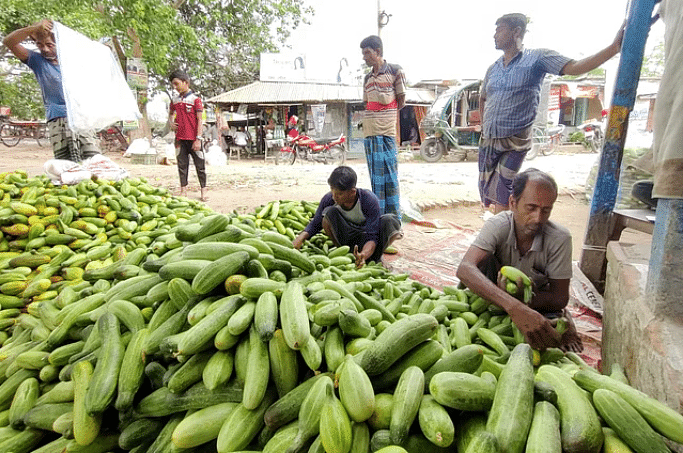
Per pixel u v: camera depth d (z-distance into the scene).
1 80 22.73
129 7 15.25
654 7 3.54
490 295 2.50
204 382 1.76
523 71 4.68
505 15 4.77
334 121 22.94
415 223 7.41
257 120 23.64
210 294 2.12
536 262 2.82
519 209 2.65
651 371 1.93
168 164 16.67
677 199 1.93
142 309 2.26
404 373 1.70
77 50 6.40
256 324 1.86
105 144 21.14
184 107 8.29
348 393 1.58
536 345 2.26
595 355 3.29
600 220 4.09
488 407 1.57
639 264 2.72
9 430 2.00
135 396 1.91
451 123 20.36
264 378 1.74
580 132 25.11
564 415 1.53
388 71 5.90
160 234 4.31
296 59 22.83
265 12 24.39
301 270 2.74
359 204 4.60
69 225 4.52
